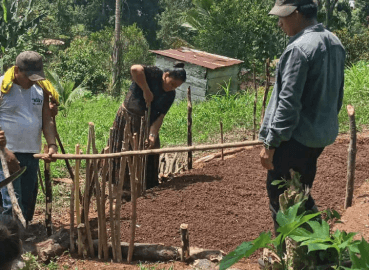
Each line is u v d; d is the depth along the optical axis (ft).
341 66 11.55
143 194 17.71
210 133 26.73
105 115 40.81
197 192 17.54
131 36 120.57
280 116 10.90
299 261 10.29
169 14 186.91
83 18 196.95
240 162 20.54
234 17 86.12
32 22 88.28
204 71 54.13
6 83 14.43
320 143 11.44
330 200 16.75
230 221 15.56
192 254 13.21
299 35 11.11
